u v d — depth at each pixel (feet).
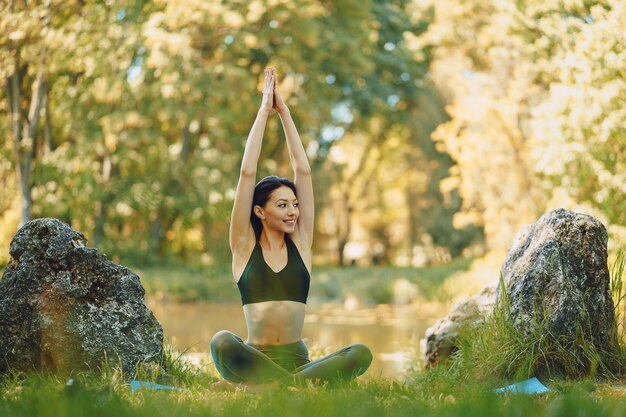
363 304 71.61
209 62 80.74
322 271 92.68
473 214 72.33
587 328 17.51
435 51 98.99
